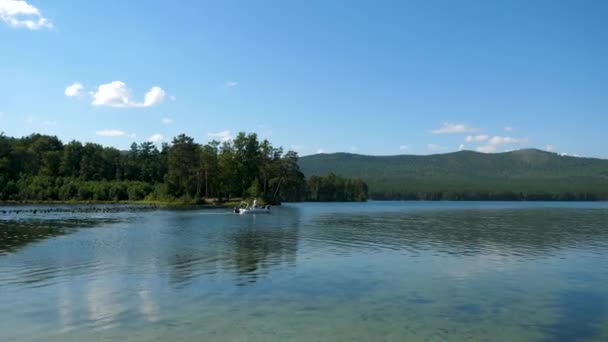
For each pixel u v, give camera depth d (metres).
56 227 63.59
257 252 38.38
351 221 80.75
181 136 168.88
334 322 19.30
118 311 20.62
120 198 180.62
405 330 18.39
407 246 43.06
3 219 81.75
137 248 40.59
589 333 18.28
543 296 23.83
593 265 32.94
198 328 18.38
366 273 29.48
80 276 27.95
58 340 17.00
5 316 19.84
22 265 31.55
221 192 172.12
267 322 19.22
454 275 29.05
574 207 184.25
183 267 31.09
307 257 35.84
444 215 106.62
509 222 79.25
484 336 17.86
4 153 182.25
